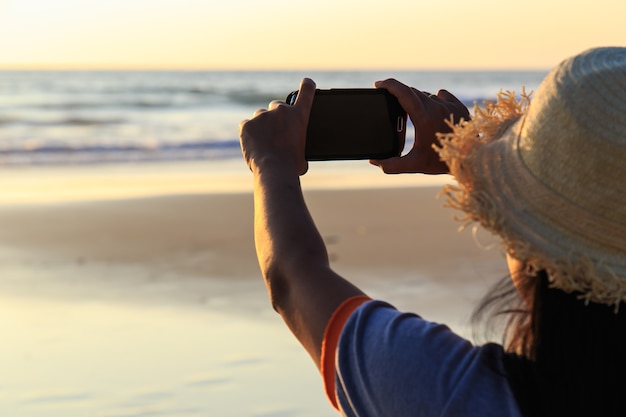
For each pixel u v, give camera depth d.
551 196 0.99
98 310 6.38
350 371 1.03
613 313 0.98
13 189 13.20
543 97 1.02
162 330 5.86
